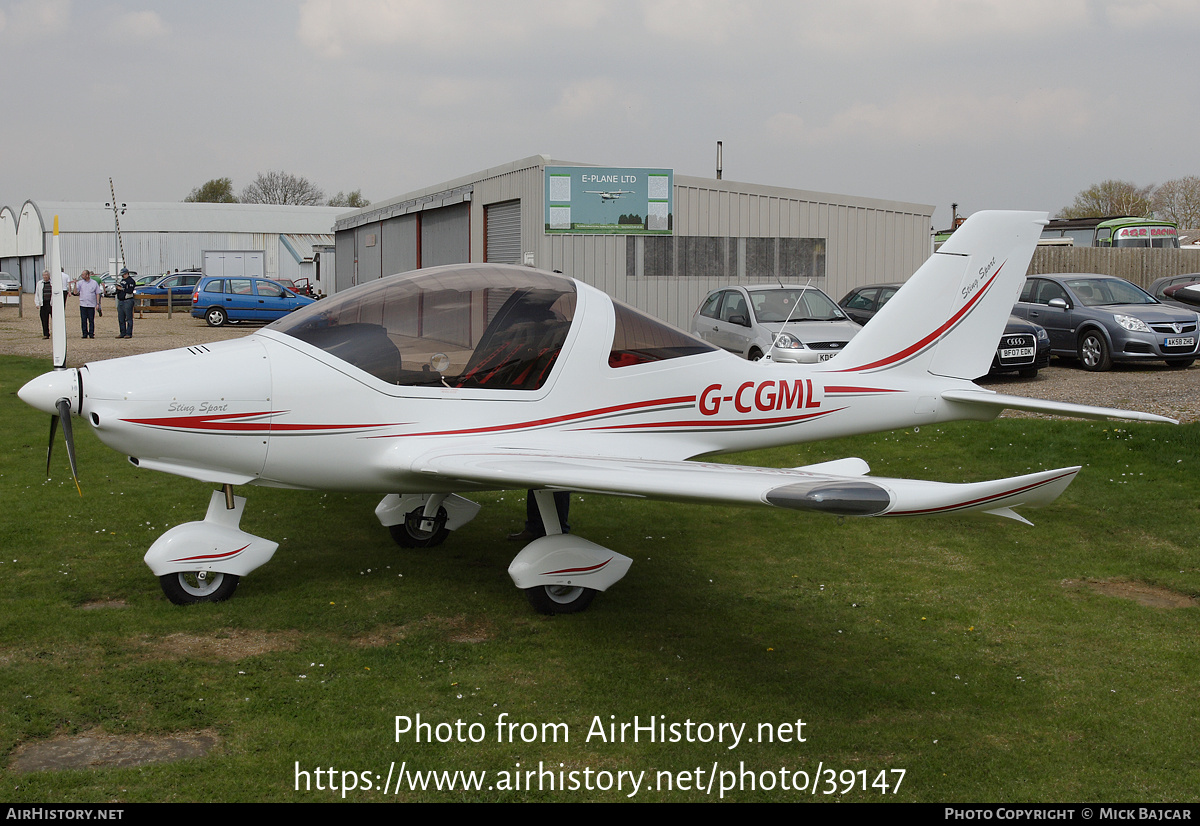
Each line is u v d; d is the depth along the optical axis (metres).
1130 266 22.45
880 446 8.21
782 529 5.99
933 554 5.43
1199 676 3.79
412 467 4.28
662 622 4.36
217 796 2.84
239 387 4.19
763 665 3.88
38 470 7.19
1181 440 7.71
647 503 6.68
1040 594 4.75
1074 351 13.38
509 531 5.90
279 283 25.75
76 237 48.34
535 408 4.65
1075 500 6.42
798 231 16.94
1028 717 3.45
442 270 4.81
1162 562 5.20
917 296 5.66
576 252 15.69
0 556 5.10
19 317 27.39
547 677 3.74
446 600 4.61
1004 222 5.79
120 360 4.36
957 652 4.03
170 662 3.78
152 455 4.20
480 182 17.73
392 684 3.64
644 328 4.98
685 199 16.09
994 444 8.05
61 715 3.31
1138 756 3.17
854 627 4.32
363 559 5.25
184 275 32.62
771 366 5.35
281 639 4.07
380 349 4.41
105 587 4.65
